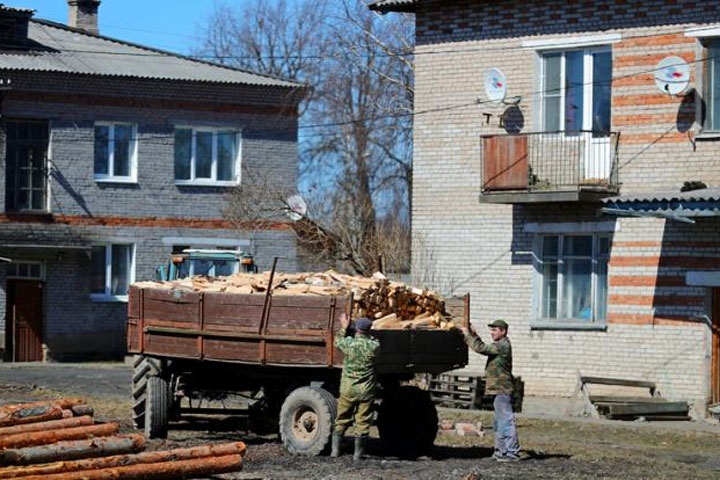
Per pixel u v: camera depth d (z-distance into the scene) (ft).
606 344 82.17
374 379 53.16
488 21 87.35
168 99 126.11
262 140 130.11
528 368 85.40
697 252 78.54
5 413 44.57
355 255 125.18
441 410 79.10
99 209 123.34
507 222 86.48
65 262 122.01
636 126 81.46
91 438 44.29
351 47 142.00
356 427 53.26
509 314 86.28
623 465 54.90
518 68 86.22
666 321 79.82
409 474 49.55
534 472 51.49
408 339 54.39
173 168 126.62
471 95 87.92
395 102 143.33
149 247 125.49
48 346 120.98
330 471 50.11
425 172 89.66
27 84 119.24
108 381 96.12
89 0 142.92
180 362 60.85
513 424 55.42
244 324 55.88
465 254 87.97
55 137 121.08
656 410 76.23
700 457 59.82
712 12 78.95
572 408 78.23
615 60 82.28
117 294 124.98
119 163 124.98
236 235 128.77
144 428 61.31
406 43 135.85
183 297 57.88
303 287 55.72
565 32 84.28
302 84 131.75
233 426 66.13
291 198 125.80
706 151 79.05
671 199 72.79
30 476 40.24
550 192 81.61
